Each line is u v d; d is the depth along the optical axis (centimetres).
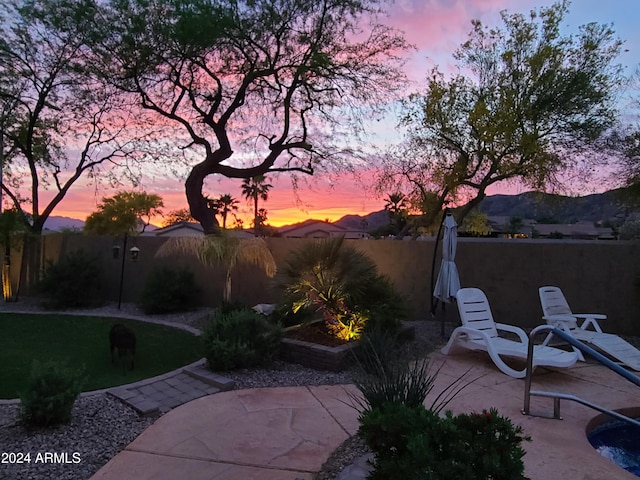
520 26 1508
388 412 277
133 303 1284
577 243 876
